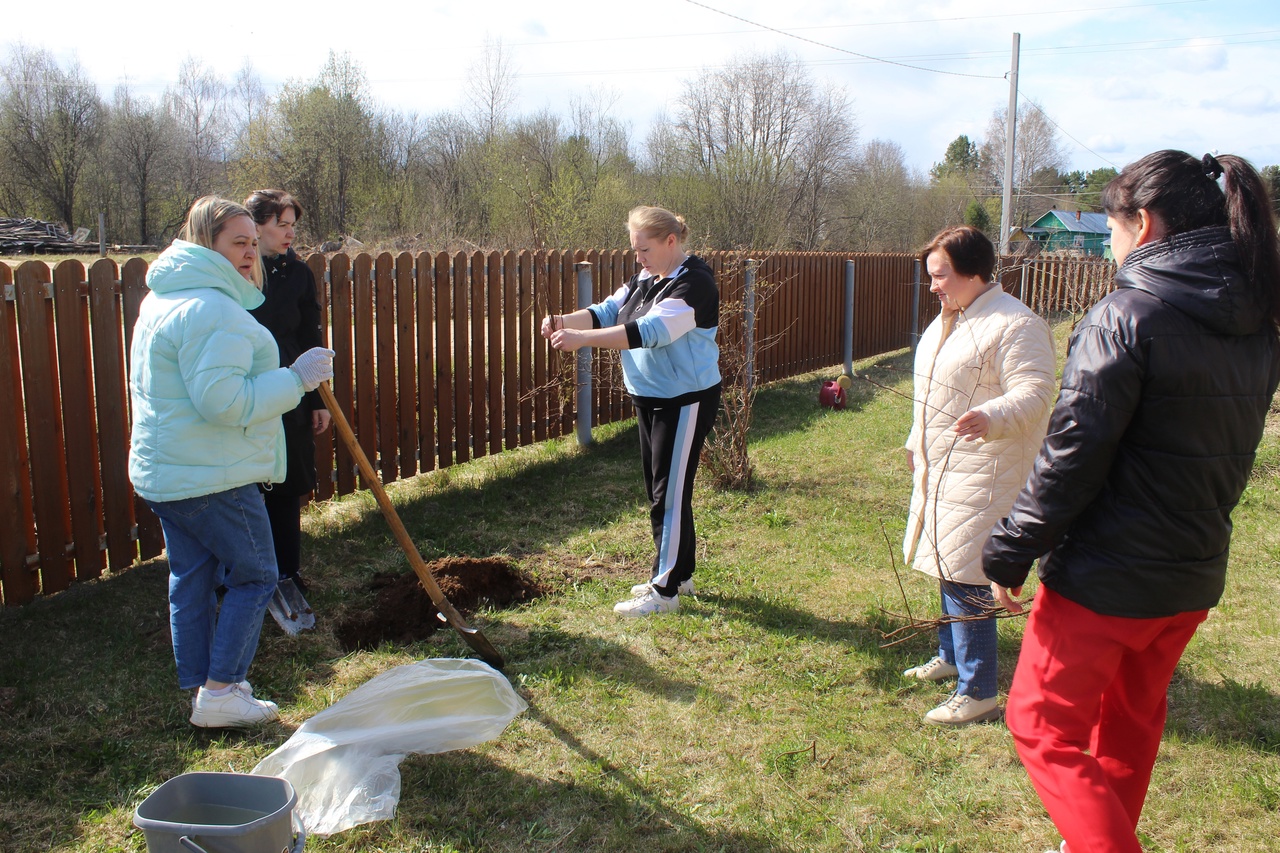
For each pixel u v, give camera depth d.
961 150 78.06
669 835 2.49
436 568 4.13
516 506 5.41
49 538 3.82
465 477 6.03
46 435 3.76
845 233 38.69
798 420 8.02
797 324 10.13
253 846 1.99
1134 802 2.15
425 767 2.73
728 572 4.39
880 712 3.12
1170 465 1.83
